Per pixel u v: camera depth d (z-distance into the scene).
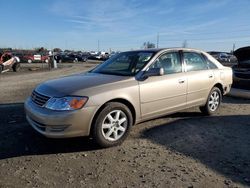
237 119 6.75
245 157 4.54
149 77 5.39
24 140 5.15
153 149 4.83
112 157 4.49
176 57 6.09
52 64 31.86
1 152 4.62
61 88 4.75
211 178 3.84
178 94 5.91
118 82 5.00
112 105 4.79
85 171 4.01
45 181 3.72
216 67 7.07
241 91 9.29
